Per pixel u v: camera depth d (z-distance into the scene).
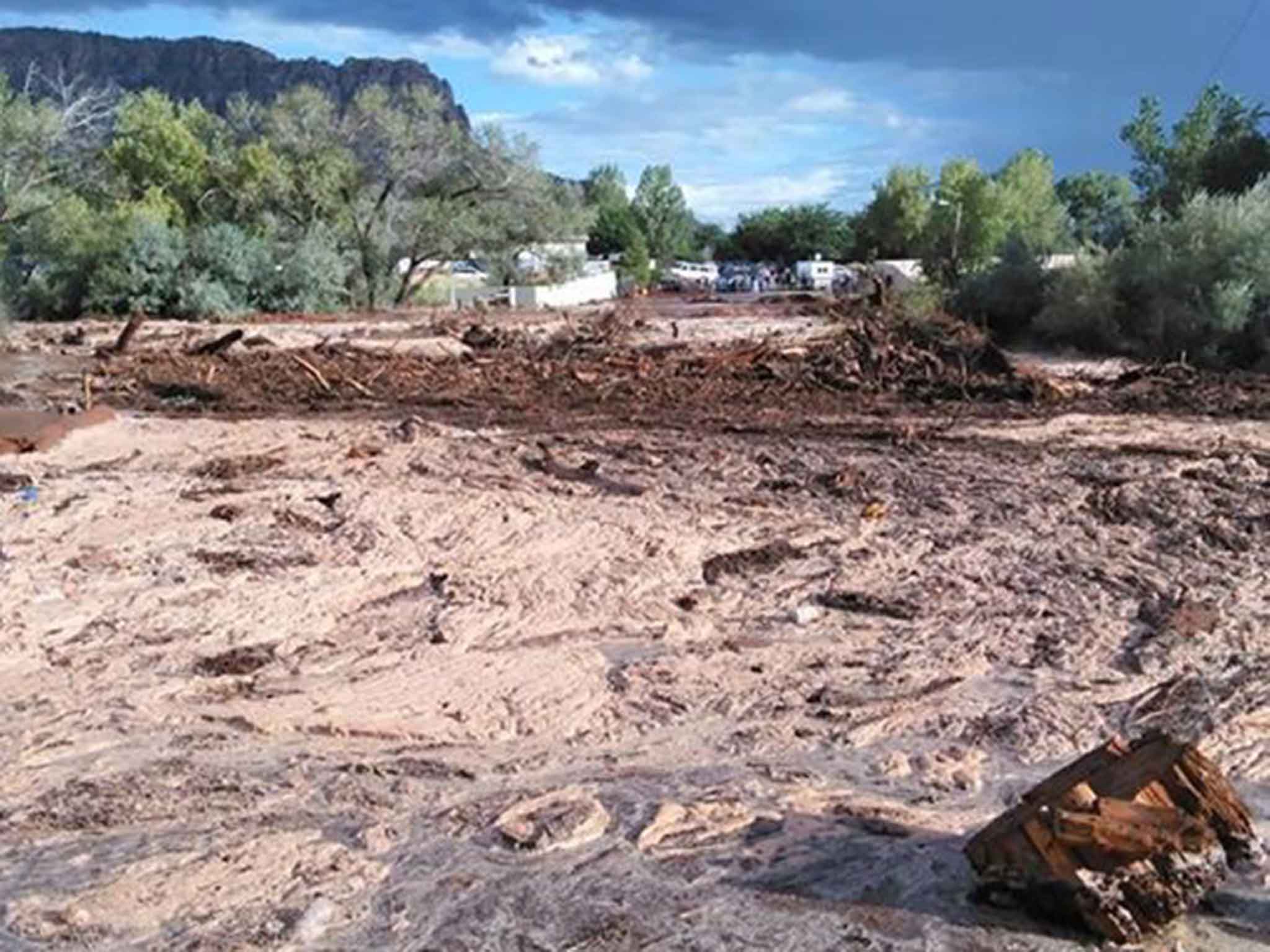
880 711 7.08
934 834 5.62
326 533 10.84
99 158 53.50
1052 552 10.39
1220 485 12.88
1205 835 4.69
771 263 107.00
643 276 78.12
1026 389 19.97
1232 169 37.91
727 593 9.30
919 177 75.56
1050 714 6.99
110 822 5.72
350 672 7.72
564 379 22.33
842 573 9.75
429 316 39.41
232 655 7.95
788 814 5.82
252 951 4.73
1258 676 7.60
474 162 51.38
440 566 9.89
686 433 16.25
